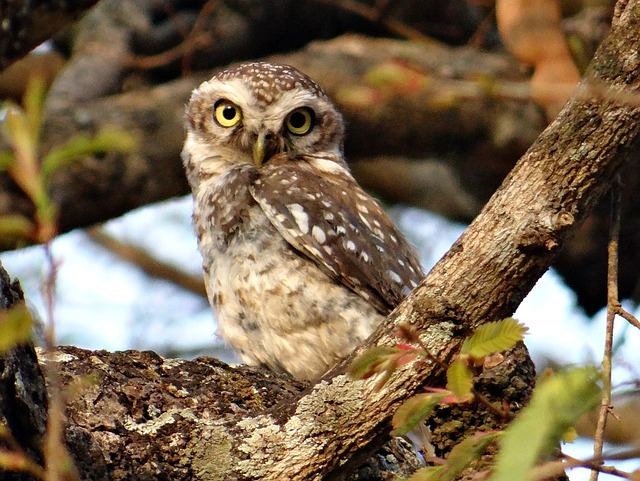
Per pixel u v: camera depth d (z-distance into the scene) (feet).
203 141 39.24
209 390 24.70
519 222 20.76
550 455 16.70
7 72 54.49
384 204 62.44
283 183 34.01
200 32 52.31
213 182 36.22
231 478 21.86
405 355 17.71
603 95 19.20
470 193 61.57
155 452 22.03
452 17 59.36
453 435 24.27
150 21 55.72
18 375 18.60
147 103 49.26
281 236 32.86
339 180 37.52
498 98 22.36
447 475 17.42
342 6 54.13
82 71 52.75
